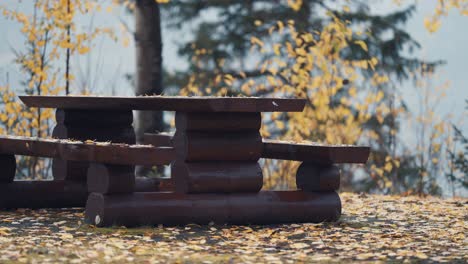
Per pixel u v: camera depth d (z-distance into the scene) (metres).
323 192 7.40
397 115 13.03
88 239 6.15
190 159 6.93
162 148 6.54
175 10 22.05
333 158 7.11
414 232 6.78
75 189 8.15
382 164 13.07
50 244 5.82
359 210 8.21
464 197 11.09
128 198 6.70
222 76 20.06
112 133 8.38
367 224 7.23
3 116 11.21
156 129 12.55
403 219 7.59
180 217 6.83
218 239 6.32
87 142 6.88
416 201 9.11
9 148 7.64
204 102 6.71
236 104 6.77
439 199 9.52
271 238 6.43
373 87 12.76
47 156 7.07
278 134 17.72
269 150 7.96
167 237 6.32
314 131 12.65
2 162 7.85
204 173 6.93
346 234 6.63
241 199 7.03
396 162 12.41
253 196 7.09
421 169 12.11
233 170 7.04
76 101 7.55
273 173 12.00
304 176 7.48
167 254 5.53
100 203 6.65
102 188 6.67
